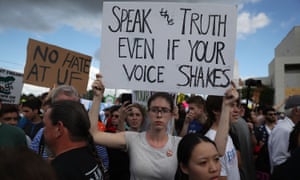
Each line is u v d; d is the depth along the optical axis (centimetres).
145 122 381
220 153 243
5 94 541
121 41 282
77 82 428
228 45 271
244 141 365
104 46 283
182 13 277
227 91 260
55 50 411
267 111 602
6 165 78
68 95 269
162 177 231
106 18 284
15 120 420
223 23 273
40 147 283
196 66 274
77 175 169
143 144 244
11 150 83
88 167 177
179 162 199
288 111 397
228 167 267
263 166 469
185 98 799
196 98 425
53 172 85
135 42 280
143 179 232
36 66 397
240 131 365
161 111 239
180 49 276
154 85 277
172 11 278
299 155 255
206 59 273
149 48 279
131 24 282
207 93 271
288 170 257
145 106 459
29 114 495
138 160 236
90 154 189
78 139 183
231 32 271
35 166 81
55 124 181
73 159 174
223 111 257
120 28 282
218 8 273
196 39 275
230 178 269
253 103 988
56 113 182
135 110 378
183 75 275
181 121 523
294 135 291
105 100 1353
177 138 250
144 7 280
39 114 505
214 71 272
